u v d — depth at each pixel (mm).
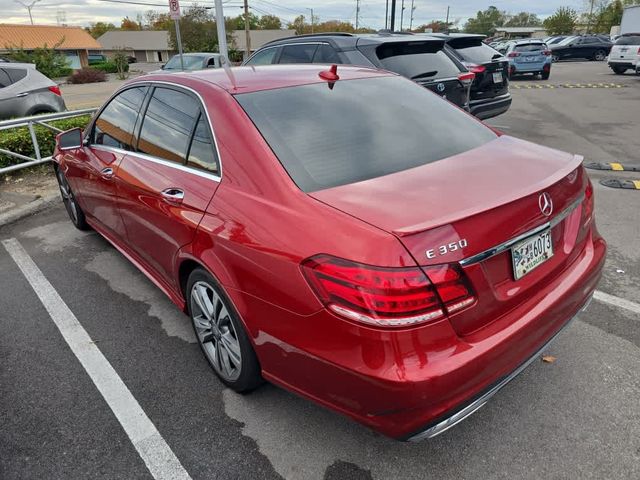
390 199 1954
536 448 2271
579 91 15195
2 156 6828
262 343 2154
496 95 7934
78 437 2436
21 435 2457
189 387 2752
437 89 6242
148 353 3068
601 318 3225
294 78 2848
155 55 83125
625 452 2230
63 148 3930
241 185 2281
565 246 2338
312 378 1979
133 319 3449
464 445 2303
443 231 1769
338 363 1838
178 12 10086
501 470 2170
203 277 2523
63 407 2635
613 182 5906
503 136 2852
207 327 2709
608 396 2559
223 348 2604
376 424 1851
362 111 2682
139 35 83250
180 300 2975
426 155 2434
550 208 2121
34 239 4949
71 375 2889
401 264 1704
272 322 2057
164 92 3055
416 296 1712
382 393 1758
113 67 52250
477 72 7441
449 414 1820
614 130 9094
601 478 2113
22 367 2971
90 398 2695
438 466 2203
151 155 3059
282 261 1956
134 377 2850
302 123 2463
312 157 2273
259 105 2516
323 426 2445
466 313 1839
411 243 1725
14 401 2689
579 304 2365
